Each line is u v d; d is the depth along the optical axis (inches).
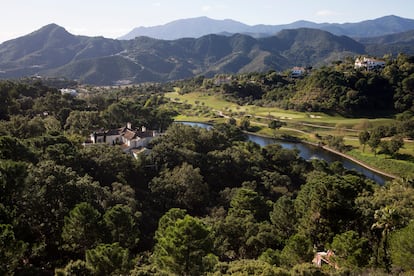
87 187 1990.7
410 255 1400.1
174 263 1267.2
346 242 1593.3
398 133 5984.3
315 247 2014.0
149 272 1220.5
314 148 6323.8
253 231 2022.6
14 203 1587.1
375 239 1888.5
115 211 1636.3
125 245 1600.6
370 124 6884.8
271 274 1210.6
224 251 1947.6
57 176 1875.0
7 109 4530.0
